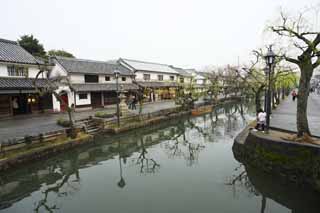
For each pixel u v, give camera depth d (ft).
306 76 30.86
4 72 63.72
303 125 31.45
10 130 47.67
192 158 42.06
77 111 81.46
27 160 36.52
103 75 98.27
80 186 31.12
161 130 70.54
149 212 23.45
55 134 45.29
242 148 38.34
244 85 124.57
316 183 25.27
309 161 26.68
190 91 96.43
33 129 48.85
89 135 50.78
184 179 32.22
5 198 28.53
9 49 69.67
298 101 31.86
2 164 32.73
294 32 30.40
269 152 31.22
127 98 102.37
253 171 33.47
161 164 39.55
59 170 38.55
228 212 23.40
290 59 32.63
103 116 63.87
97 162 42.32
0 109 65.21
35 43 108.88
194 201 25.70
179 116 86.07
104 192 28.81
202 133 65.31
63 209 25.05
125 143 56.44
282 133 37.22
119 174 35.32
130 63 126.82
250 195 27.40
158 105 106.73
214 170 35.40
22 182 33.91
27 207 25.99
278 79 74.33
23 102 71.67
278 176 29.40
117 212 23.72
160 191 28.53
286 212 23.95
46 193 29.76
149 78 129.49
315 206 25.13
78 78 87.76
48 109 76.74
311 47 28.55
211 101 120.16
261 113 41.29
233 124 76.64
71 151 45.14
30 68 71.26
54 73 85.92
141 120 68.49
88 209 24.70
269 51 36.99
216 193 27.73
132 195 27.61
